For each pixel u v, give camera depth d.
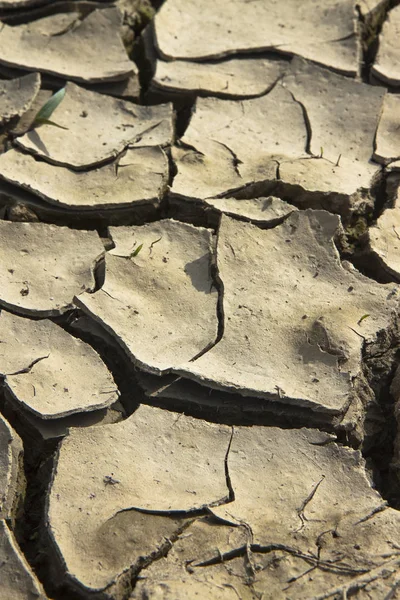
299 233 1.39
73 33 1.53
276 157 1.45
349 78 1.51
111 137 1.46
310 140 1.47
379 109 1.49
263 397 1.30
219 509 1.26
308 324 1.34
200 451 1.29
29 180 1.42
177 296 1.36
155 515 1.25
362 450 1.31
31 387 1.31
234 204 1.41
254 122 1.48
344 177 1.44
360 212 1.43
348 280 1.37
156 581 1.23
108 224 1.42
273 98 1.50
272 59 1.53
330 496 1.27
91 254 1.38
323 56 1.53
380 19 1.58
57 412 1.29
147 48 1.53
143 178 1.43
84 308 1.34
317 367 1.32
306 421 1.30
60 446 1.28
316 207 1.43
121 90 1.50
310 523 1.25
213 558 1.24
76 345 1.33
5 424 1.29
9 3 1.54
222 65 1.52
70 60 1.51
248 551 1.24
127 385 1.32
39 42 1.52
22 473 1.28
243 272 1.37
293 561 1.24
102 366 1.32
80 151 1.45
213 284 1.37
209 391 1.31
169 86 1.49
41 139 1.45
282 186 1.43
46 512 1.25
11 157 1.43
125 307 1.34
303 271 1.37
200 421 1.30
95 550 1.24
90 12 1.55
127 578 1.24
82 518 1.25
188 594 1.22
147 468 1.28
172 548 1.24
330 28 1.55
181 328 1.34
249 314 1.35
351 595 1.23
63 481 1.27
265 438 1.29
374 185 1.44
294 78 1.51
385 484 1.30
